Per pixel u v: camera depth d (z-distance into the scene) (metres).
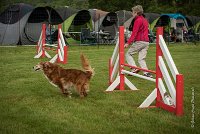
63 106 7.43
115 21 29.73
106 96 8.47
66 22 27.25
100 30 28.73
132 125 6.18
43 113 6.88
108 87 9.25
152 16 33.06
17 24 26.19
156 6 54.28
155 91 7.46
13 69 12.83
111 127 6.06
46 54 17.33
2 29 26.56
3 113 6.85
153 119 6.55
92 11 29.08
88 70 8.24
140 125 6.20
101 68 13.34
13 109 7.16
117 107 7.40
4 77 10.98
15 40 26.05
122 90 9.21
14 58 16.92
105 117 6.66
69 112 6.97
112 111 7.07
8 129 5.91
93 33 28.20
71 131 5.84
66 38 27.70
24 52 20.31
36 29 26.98
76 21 28.83
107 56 18.31
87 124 6.20
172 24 34.19
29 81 10.27
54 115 6.75
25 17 26.20
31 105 7.50
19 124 6.17
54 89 9.16
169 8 53.97
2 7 49.94
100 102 7.82
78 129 5.94
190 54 20.17
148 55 19.45
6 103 7.64
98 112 6.99
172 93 6.94
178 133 5.80
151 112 7.03
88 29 28.16
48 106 7.41
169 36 32.25
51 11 27.30
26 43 26.33
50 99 8.04
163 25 34.06
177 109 6.76
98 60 16.27
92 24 28.48
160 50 7.38
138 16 10.93
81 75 8.14
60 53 15.45
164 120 6.48
